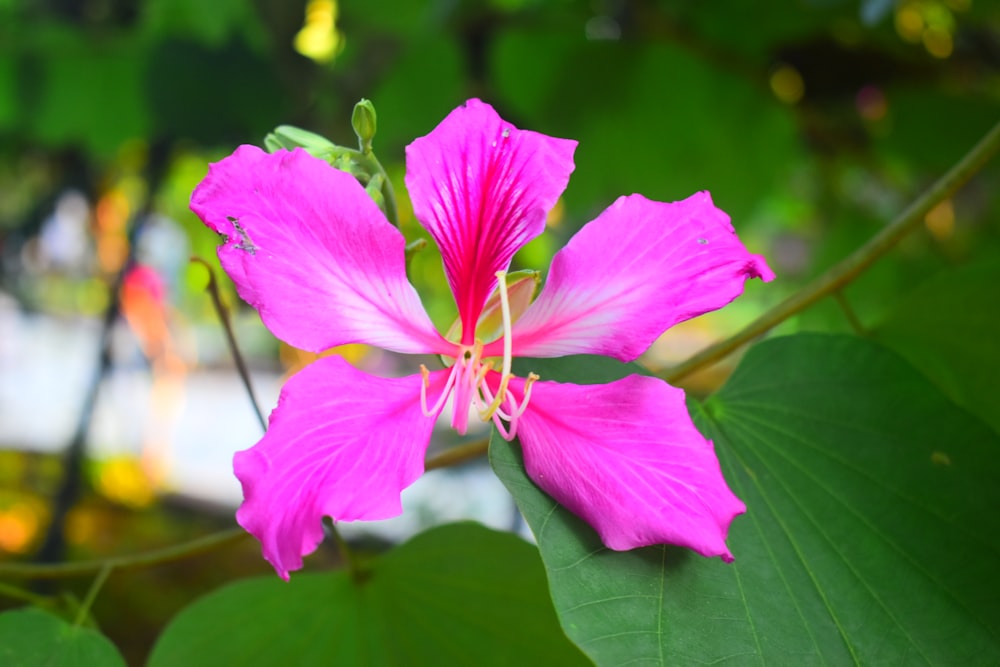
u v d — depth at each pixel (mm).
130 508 1225
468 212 344
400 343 336
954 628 327
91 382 856
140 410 1553
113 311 867
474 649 374
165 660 378
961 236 742
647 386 326
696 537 311
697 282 330
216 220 311
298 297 318
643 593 316
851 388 365
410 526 1237
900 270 726
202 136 729
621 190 732
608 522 317
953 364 409
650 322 333
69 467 842
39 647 353
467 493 1289
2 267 1180
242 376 384
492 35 666
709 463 317
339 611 383
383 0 639
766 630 318
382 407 324
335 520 303
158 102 712
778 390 366
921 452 355
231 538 395
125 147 920
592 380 349
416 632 378
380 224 324
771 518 341
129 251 860
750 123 694
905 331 409
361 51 685
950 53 651
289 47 658
